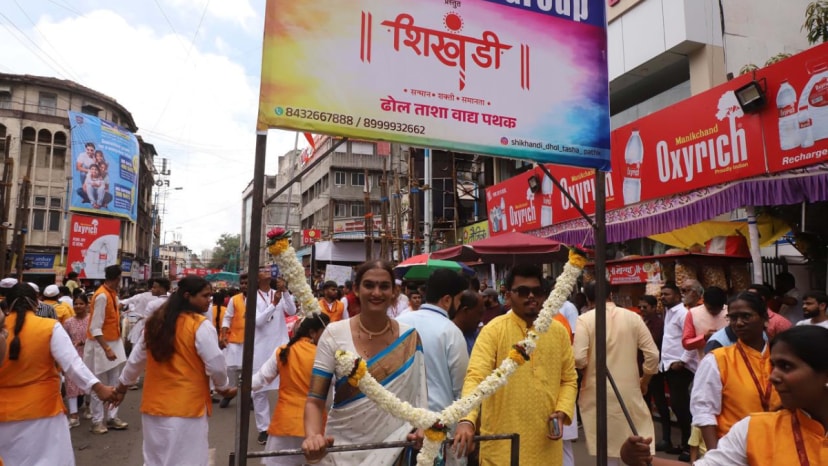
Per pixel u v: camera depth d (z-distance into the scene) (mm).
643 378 4652
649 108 11883
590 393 4410
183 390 3695
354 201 34000
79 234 22562
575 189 9570
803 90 5570
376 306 2570
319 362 2539
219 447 5938
